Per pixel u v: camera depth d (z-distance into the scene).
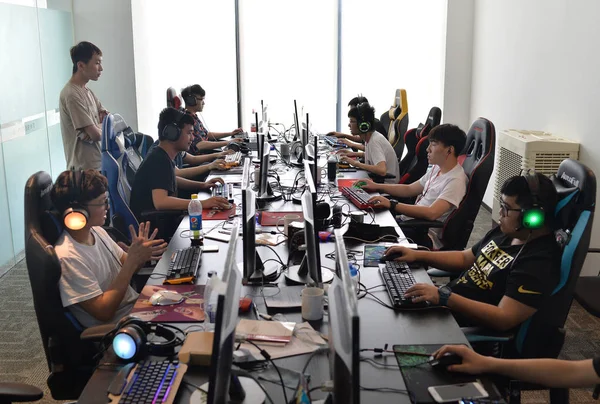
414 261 2.52
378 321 1.99
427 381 1.63
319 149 5.32
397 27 6.73
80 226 2.09
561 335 2.04
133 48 6.28
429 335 1.89
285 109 6.99
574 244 1.99
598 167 3.71
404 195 3.84
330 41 6.82
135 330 1.75
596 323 3.48
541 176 2.07
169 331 1.83
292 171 4.50
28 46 4.79
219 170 4.55
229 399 1.52
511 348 2.09
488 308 2.03
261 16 6.73
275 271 2.39
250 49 6.80
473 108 6.39
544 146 4.02
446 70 6.47
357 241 2.81
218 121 6.93
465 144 3.43
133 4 6.23
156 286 2.27
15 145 4.50
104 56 6.28
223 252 2.66
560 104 4.22
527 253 2.08
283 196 3.67
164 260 2.56
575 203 2.03
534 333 2.04
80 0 6.12
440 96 6.68
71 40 6.06
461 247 3.29
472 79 6.43
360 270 2.45
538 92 4.61
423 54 6.76
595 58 3.70
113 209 3.28
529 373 1.66
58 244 2.10
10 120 4.40
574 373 1.65
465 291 2.33
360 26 6.77
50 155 5.27
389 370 1.68
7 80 4.36
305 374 1.66
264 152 3.46
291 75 6.90
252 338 1.83
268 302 2.12
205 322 1.94
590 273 3.76
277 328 1.88
